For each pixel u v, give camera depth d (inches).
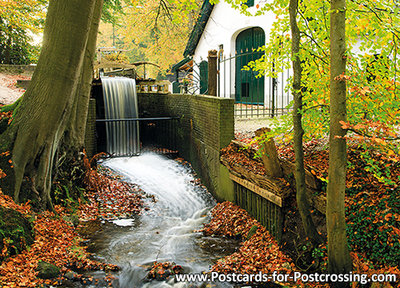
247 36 657.0
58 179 329.1
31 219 249.6
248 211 304.5
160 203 370.6
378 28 171.3
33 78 262.7
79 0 236.4
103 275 219.5
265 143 260.1
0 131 285.1
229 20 681.0
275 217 259.1
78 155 354.3
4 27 773.3
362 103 181.0
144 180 442.0
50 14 244.4
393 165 213.3
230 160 328.5
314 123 233.1
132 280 218.1
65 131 340.8
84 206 337.7
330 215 175.9
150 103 634.2
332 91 167.9
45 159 273.9
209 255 255.8
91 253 251.9
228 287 208.8
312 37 223.0
